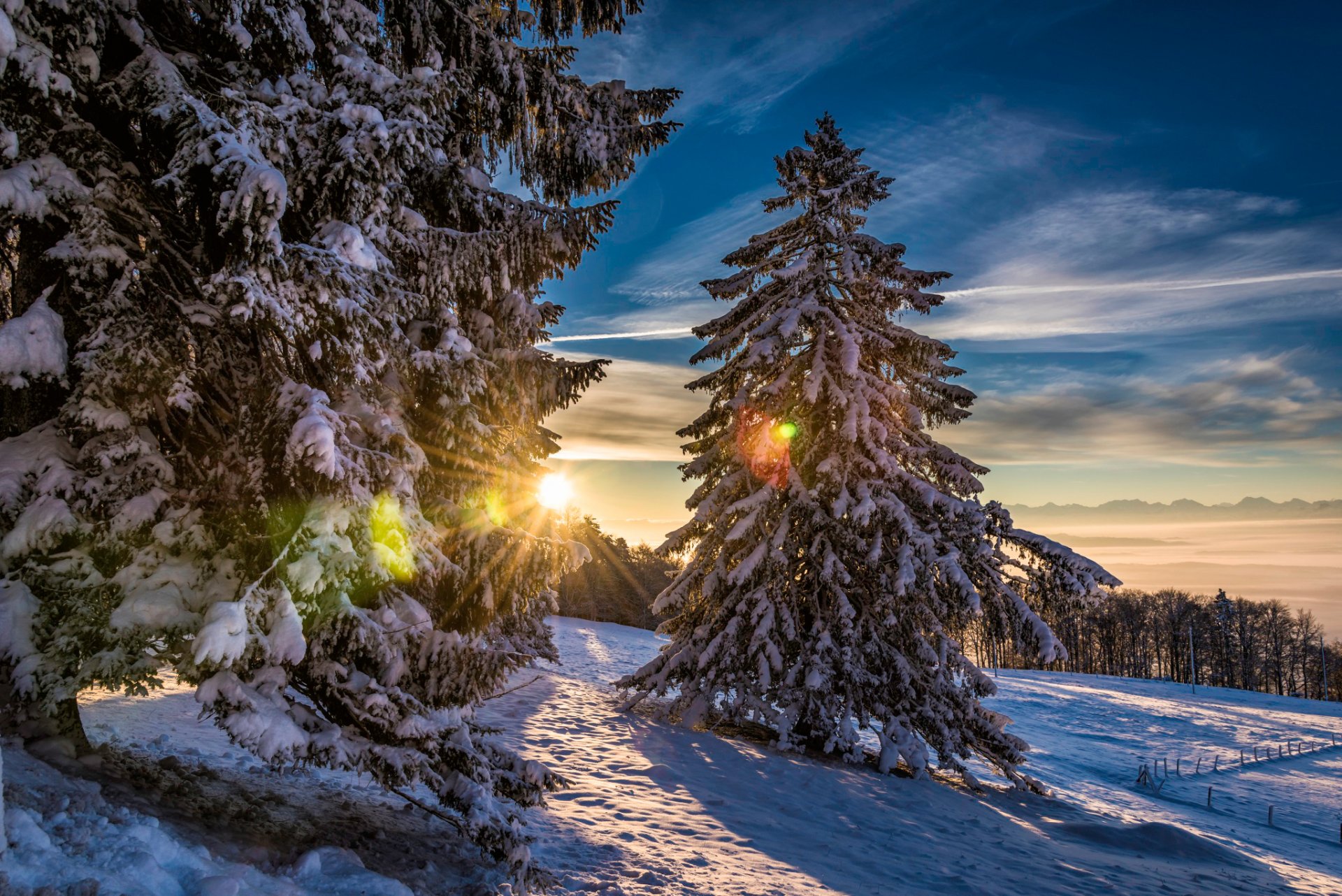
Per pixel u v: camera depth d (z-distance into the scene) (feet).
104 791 15.87
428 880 19.25
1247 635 356.59
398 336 19.27
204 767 23.20
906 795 46.32
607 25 28.27
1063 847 42.80
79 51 15.35
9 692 15.44
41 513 14.76
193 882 12.75
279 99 17.56
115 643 14.93
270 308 15.14
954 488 55.16
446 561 20.15
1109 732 161.07
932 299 56.34
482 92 25.46
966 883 31.78
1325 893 49.01
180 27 18.89
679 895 23.65
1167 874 40.86
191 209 17.76
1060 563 52.80
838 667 53.16
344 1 19.26
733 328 59.77
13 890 9.73
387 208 17.67
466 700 19.65
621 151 27.91
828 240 57.31
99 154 16.35
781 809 39.27
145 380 15.89
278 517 17.20
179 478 17.28
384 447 19.04
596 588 219.61
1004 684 226.38
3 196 14.17
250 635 15.25
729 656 54.24
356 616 17.58
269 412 16.61
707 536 58.65
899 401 53.57
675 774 41.70
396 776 17.19
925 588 50.98
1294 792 120.47
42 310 15.24
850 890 27.96
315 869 15.93
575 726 50.75
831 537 53.67
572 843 27.04
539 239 23.49
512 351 23.20
